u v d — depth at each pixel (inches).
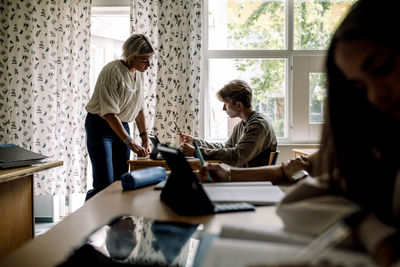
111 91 86.8
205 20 128.8
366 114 22.7
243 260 15.0
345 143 23.5
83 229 24.4
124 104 92.3
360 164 22.5
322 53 127.6
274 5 129.3
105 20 149.1
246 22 130.3
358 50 16.9
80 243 22.7
